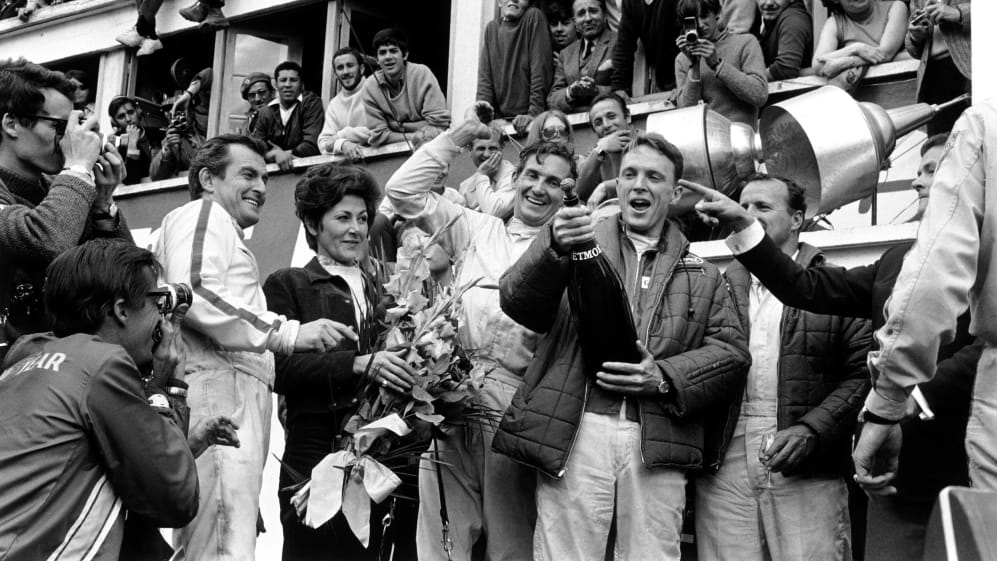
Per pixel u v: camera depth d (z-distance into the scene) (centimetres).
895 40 703
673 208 600
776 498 477
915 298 333
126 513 343
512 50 827
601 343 450
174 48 1141
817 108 597
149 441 335
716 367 461
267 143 934
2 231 388
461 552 495
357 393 477
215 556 426
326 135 885
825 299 445
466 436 497
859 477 373
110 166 420
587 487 455
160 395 362
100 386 332
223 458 434
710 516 489
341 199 510
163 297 367
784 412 481
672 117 616
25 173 423
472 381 480
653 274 482
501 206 654
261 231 874
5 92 416
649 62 777
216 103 1052
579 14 810
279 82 937
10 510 321
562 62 829
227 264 455
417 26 1062
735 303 501
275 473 688
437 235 505
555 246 448
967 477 448
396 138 848
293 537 483
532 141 645
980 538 232
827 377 485
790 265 444
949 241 331
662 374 455
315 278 502
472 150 679
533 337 501
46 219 389
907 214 678
